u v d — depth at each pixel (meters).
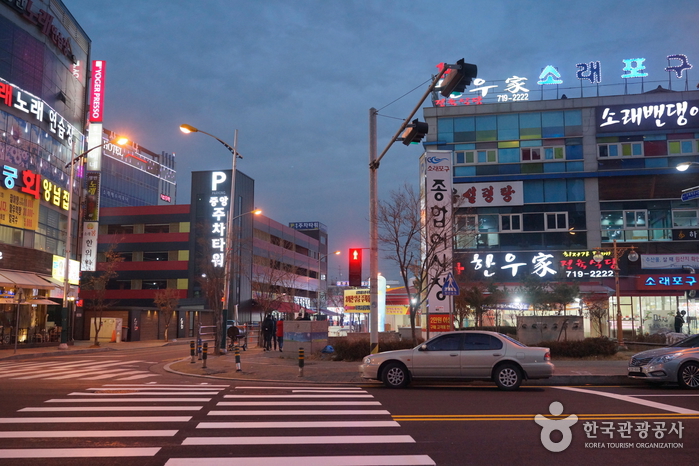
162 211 65.81
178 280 63.78
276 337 31.97
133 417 9.91
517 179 40.16
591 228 39.53
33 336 35.25
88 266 40.91
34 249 34.25
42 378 16.75
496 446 7.77
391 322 43.66
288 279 66.25
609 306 39.19
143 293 64.19
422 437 8.30
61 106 38.91
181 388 14.32
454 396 12.88
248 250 65.62
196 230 63.97
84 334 45.31
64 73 39.62
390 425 9.20
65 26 39.75
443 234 22.08
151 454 7.26
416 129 14.77
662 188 39.41
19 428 8.91
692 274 38.38
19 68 33.81
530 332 24.88
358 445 7.78
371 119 17.97
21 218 33.53
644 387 15.02
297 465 6.73
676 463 7.00
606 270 38.78
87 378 16.77
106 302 64.38
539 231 39.84
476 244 40.06
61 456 7.16
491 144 40.75
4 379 16.36
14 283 29.92
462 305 29.98
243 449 7.53
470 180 40.59
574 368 17.84
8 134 32.62
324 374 17.28
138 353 30.53
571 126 40.31
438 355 14.34
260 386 15.02
